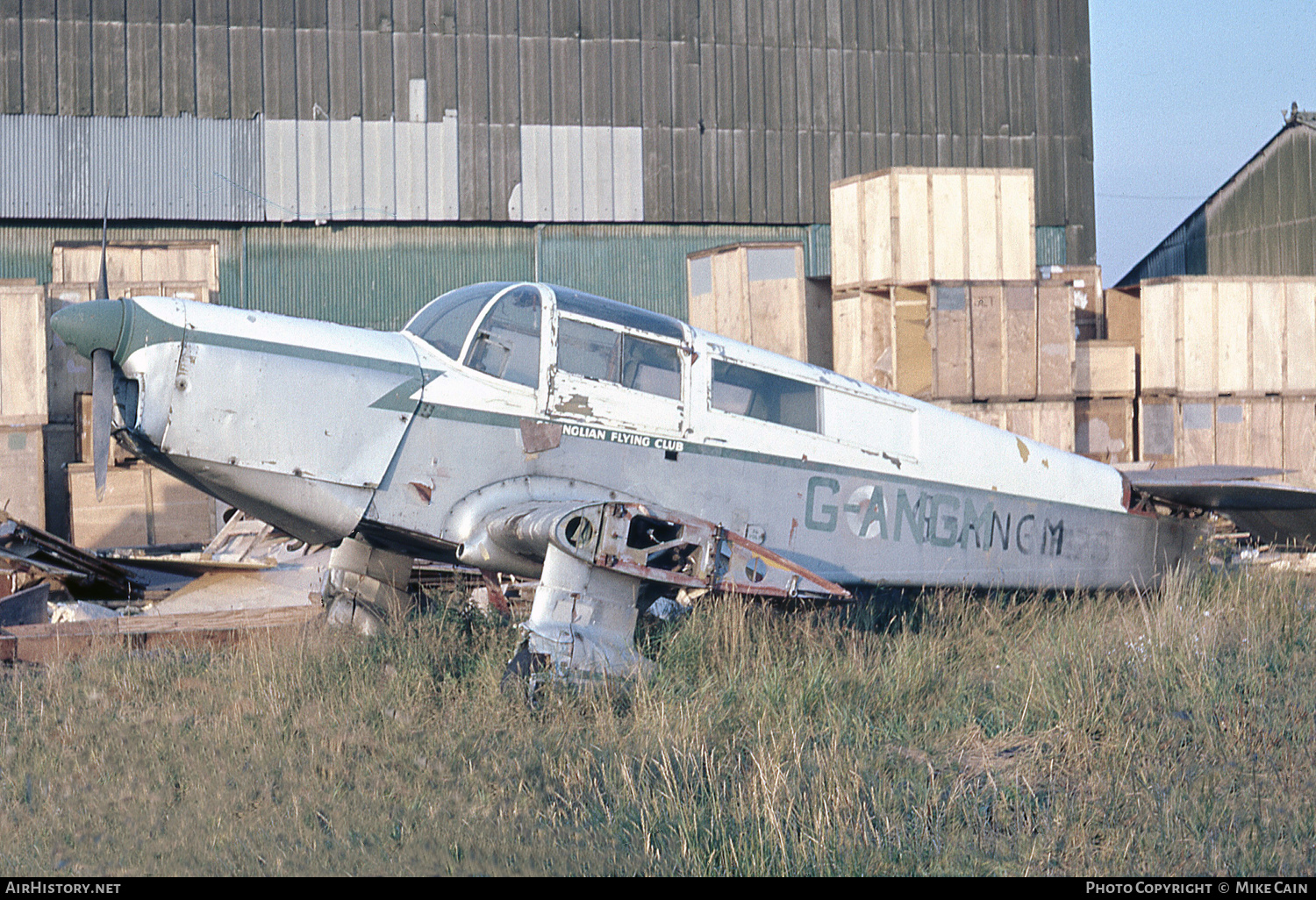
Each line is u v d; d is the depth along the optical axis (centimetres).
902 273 4462
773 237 7419
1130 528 3384
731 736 1897
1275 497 3088
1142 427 5088
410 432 2427
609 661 2172
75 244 5409
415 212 6775
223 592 3328
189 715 1970
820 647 2461
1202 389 4947
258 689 2058
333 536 2445
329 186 6669
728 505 2706
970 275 4512
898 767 1783
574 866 1374
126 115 6406
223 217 6525
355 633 2384
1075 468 3269
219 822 1501
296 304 6650
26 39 6266
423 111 6800
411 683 2084
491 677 2128
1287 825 1505
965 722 2041
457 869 1359
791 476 2792
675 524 2244
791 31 7412
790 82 7406
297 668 2136
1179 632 2394
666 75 7181
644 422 2602
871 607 2878
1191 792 1617
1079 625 2688
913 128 7619
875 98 7556
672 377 2656
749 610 2575
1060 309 4616
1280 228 7581
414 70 6788
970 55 7731
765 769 1656
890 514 2945
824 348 5450
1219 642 2403
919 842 1466
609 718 1950
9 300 4634
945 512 3039
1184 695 2056
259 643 2430
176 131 6469
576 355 2559
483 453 2480
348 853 1405
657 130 7156
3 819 1510
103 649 2419
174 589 3494
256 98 6581
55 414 4875
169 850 1416
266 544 3784
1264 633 2478
